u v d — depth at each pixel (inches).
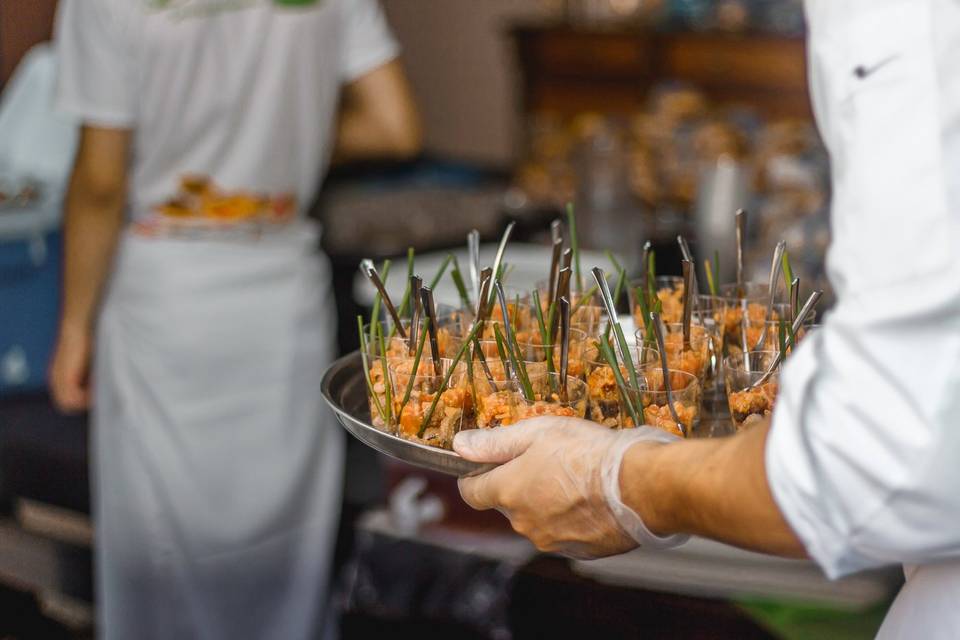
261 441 87.5
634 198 116.0
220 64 78.5
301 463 89.7
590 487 39.4
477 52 247.8
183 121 79.7
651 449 38.3
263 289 85.5
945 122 30.0
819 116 35.6
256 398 86.7
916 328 30.0
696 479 35.8
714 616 77.0
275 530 89.7
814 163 108.6
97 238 83.4
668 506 37.2
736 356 51.3
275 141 82.5
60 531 107.9
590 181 113.7
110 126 79.4
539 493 40.9
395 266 119.8
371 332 49.8
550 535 41.8
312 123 84.3
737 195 100.1
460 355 45.3
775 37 183.5
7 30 141.3
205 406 85.1
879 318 30.5
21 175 115.4
